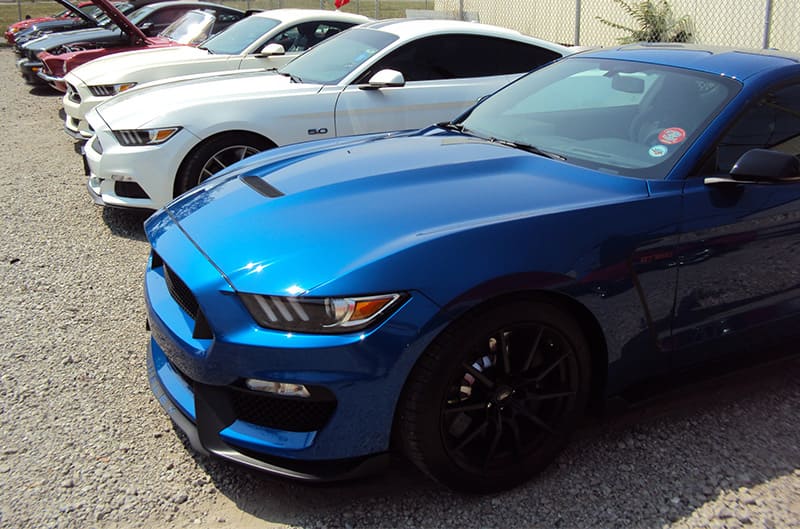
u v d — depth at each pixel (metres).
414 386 2.31
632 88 3.37
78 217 5.87
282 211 2.66
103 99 7.61
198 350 2.39
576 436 2.93
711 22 12.19
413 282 2.25
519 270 2.36
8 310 4.07
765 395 3.23
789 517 2.45
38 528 2.38
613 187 2.73
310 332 2.22
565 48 6.67
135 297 4.29
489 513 2.49
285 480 2.38
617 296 2.57
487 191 2.71
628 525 2.42
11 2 32.44
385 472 2.69
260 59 7.98
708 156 2.85
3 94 12.94
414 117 5.86
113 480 2.63
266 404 2.37
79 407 3.10
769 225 2.88
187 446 2.85
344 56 6.14
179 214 2.99
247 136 5.39
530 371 2.54
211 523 2.44
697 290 2.78
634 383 2.80
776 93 3.06
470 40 6.11
